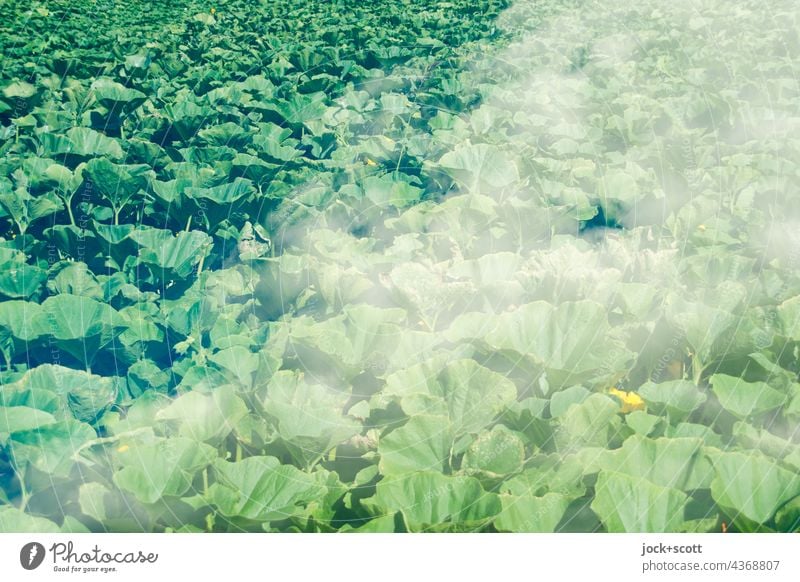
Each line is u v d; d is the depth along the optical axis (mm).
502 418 1858
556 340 2102
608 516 1624
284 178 3568
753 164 4016
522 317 2119
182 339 2482
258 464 1701
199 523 1709
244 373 2049
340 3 10656
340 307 2479
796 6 10406
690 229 3160
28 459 1723
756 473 1673
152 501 1597
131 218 3496
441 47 7379
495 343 2090
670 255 2816
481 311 2428
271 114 4527
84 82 5426
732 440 1926
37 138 3947
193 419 1796
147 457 1632
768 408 1954
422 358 2129
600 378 2045
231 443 1970
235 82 5344
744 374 2154
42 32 7840
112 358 2520
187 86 5441
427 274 2400
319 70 5973
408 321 2436
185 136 4301
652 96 5715
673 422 2008
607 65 6504
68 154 3678
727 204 3631
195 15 9273
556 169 3801
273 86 5355
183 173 3387
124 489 1596
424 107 4961
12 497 1897
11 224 3441
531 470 1729
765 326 2297
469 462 1709
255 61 6324
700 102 5000
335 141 4266
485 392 1875
